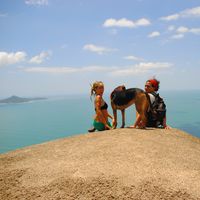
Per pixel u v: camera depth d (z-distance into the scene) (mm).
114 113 4680
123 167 3025
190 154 3605
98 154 3414
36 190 2773
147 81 4898
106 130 4578
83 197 2596
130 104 4535
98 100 4660
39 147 4148
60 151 3732
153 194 2580
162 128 4812
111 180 2760
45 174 3033
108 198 2555
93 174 2891
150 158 3275
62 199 2602
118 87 4621
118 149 3525
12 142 91625
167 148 3686
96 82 4688
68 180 2824
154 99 4836
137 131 4348
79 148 3732
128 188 2648
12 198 2715
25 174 3105
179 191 2635
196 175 2973
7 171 3256
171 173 2957
